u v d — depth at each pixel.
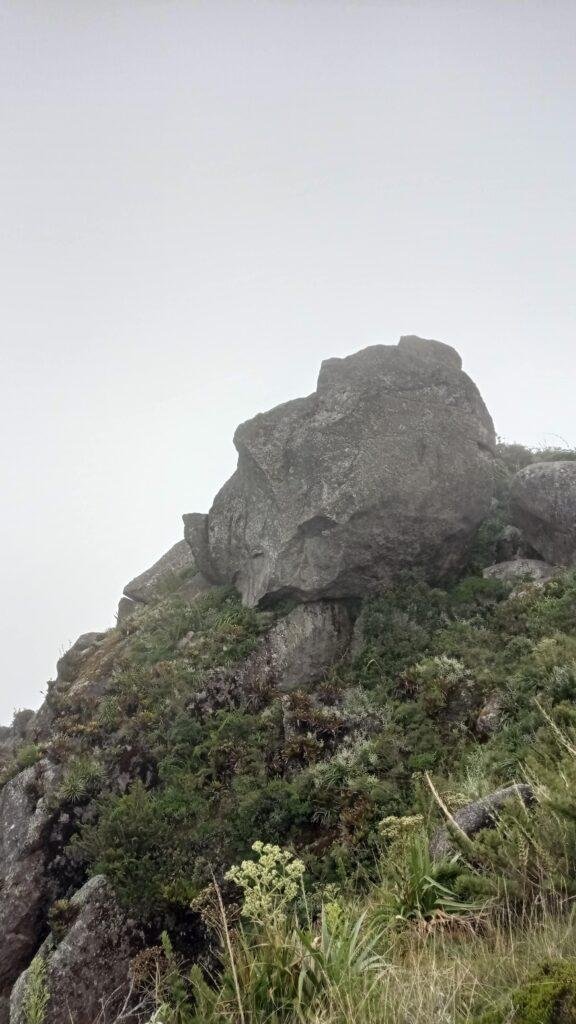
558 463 17.12
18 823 13.24
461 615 15.30
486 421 20.95
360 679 14.05
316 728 12.63
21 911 11.97
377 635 15.07
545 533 16.77
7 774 14.68
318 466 16.84
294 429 17.91
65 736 14.66
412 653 14.12
